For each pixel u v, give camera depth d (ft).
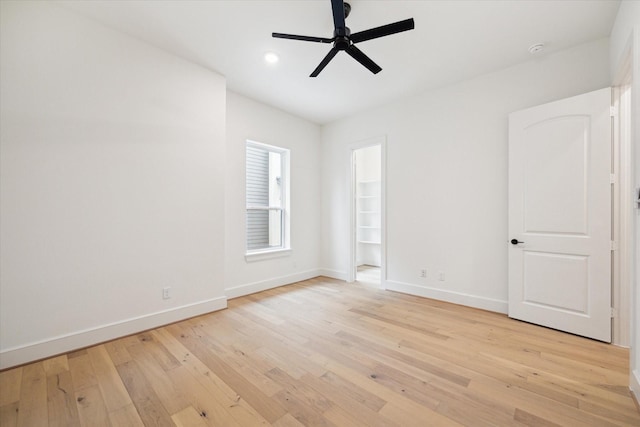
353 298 12.07
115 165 8.05
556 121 8.61
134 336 8.27
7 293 6.54
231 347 7.63
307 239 15.69
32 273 6.83
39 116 6.89
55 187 7.12
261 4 7.08
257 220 13.83
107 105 7.91
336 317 9.83
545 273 8.84
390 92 12.12
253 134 12.88
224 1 6.97
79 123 7.45
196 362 6.86
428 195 12.06
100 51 7.79
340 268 15.57
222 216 10.55
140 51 8.52
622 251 7.67
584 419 4.95
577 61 8.71
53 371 6.45
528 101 9.61
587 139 8.08
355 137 14.76
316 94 12.34
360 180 20.97
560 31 8.03
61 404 5.37
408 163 12.70
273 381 6.09
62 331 7.24
